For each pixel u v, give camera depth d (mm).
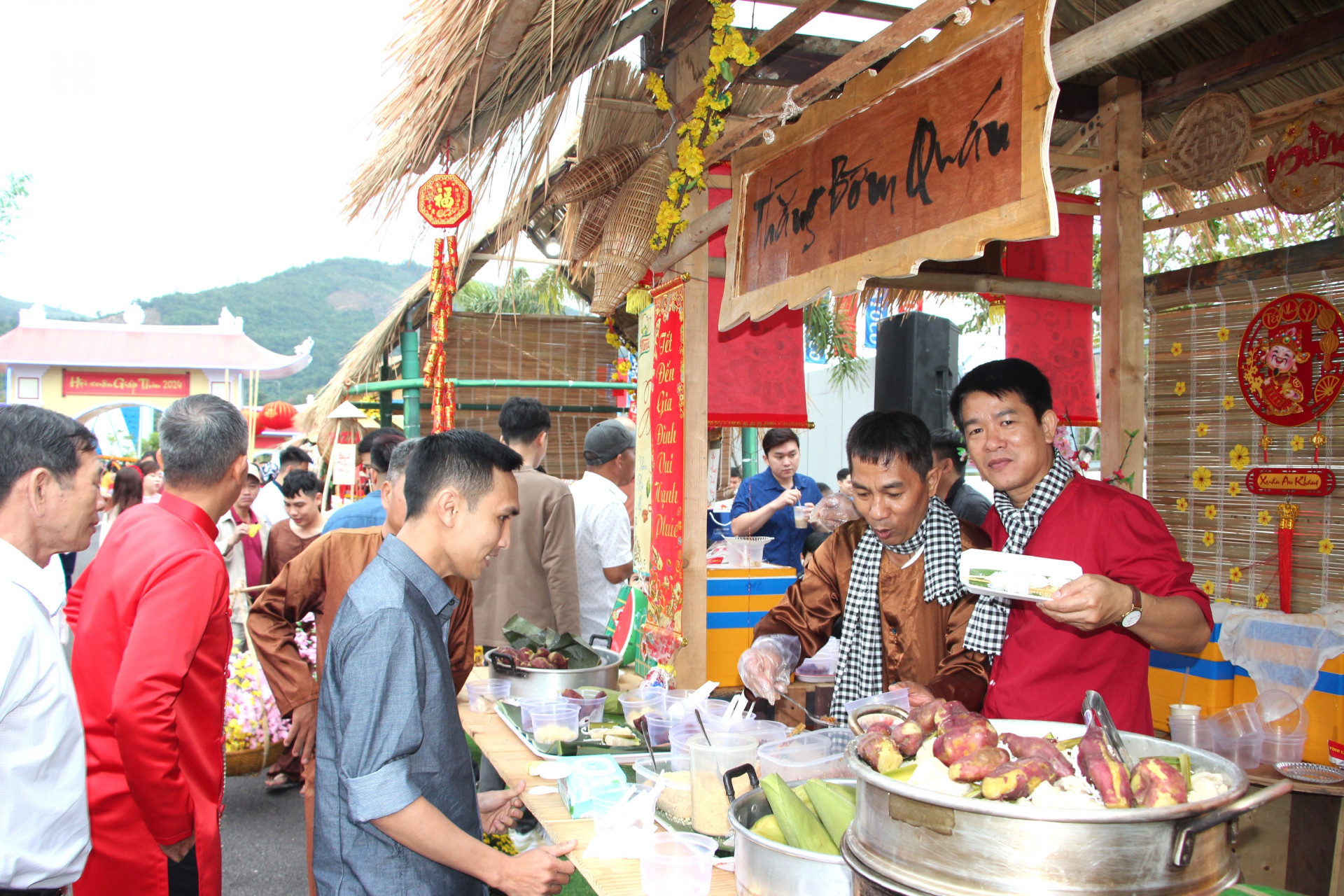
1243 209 3299
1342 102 2889
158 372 21484
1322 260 2977
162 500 2303
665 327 3121
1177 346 3400
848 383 9695
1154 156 3398
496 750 2361
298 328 86562
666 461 3115
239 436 2344
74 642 2227
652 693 2471
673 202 2742
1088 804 991
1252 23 2951
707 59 2912
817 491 5617
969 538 2215
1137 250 3275
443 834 1465
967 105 1663
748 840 1322
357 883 1500
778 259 2275
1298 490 2986
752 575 3316
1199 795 1076
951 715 1257
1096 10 3084
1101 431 3338
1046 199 1473
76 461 1919
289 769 4926
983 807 935
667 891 1484
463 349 6941
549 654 2818
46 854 1751
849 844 1121
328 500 8820
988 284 3230
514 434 3727
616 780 1965
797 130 2197
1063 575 1432
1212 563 3270
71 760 1811
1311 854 2572
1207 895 940
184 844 2170
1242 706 2736
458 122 2596
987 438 1974
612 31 2678
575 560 3600
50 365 20703
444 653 1625
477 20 2166
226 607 2264
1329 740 2662
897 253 1816
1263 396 3125
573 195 2941
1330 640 2664
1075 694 1816
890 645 2287
